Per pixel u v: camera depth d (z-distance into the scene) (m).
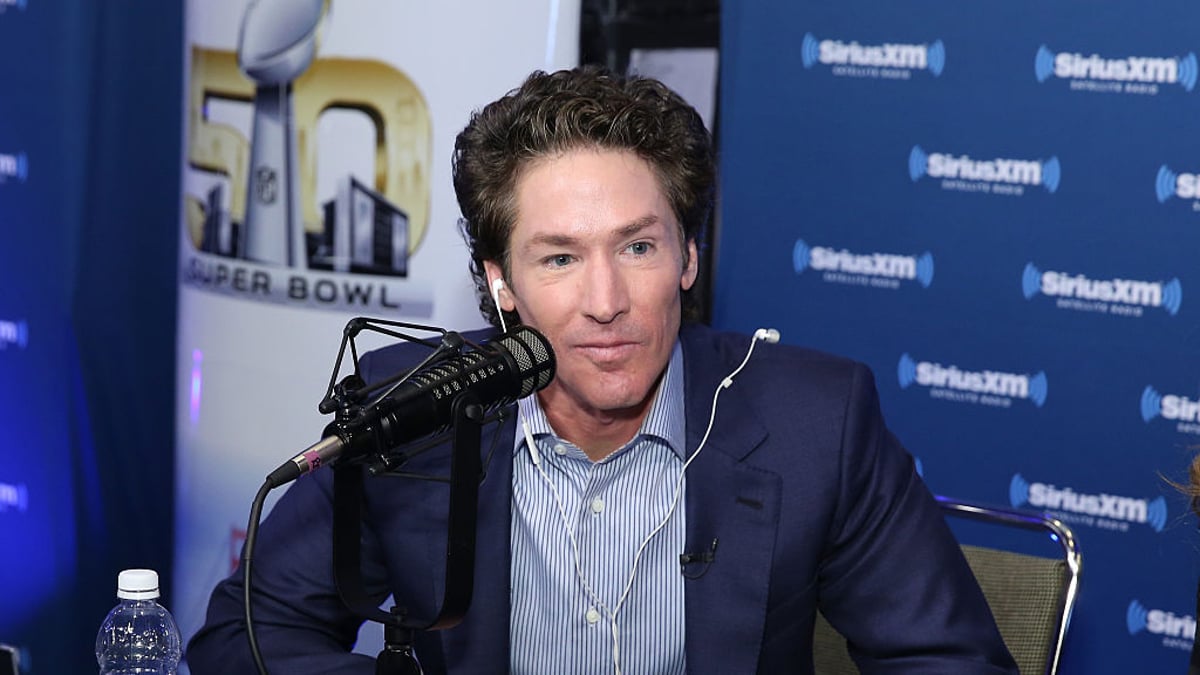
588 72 1.54
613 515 1.65
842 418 1.68
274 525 1.71
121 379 3.80
